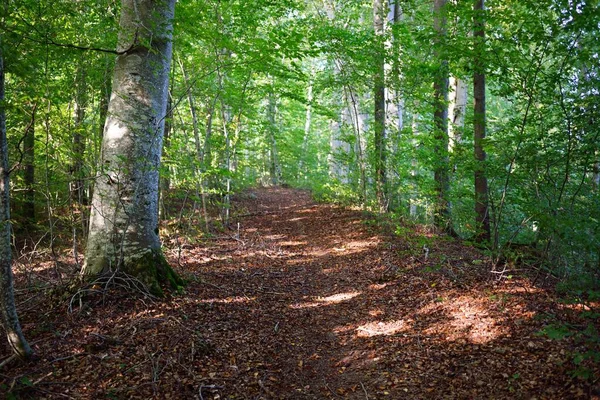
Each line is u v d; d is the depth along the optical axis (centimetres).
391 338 530
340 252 1027
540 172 605
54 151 680
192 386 407
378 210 1272
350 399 411
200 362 452
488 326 494
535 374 385
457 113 1101
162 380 406
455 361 443
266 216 1633
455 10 750
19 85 581
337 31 1077
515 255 660
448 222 966
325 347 534
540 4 561
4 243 397
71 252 930
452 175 940
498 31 653
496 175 677
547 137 591
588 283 451
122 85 612
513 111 712
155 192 640
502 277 655
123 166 598
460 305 575
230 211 1648
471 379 406
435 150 975
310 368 479
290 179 3344
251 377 444
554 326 400
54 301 554
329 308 670
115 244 594
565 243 507
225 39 967
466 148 879
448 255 851
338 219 1398
